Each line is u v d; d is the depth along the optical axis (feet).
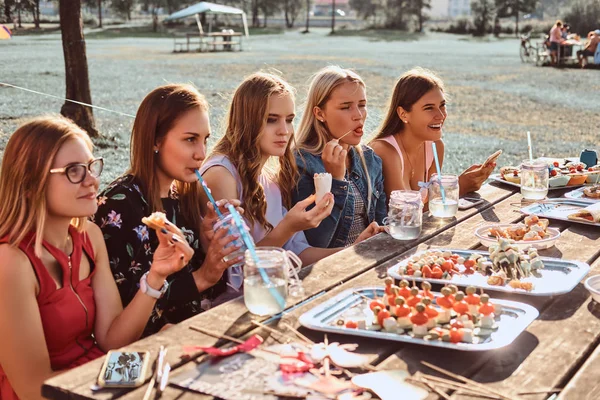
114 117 38.75
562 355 6.09
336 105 11.73
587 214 10.28
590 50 78.13
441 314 6.52
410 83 13.43
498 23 170.71
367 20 202.90
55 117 7.25
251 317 6.80
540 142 35.27
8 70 58.80
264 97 10.21
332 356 5.89
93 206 7.25
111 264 8.59
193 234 9.61
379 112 40.22
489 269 8.07
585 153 14.43
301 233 10.88
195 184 9.73
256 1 202.49
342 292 7.30
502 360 5.97
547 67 80.12
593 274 8.16
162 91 8.91
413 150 13.88
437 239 9.59
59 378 5.61
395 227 9.49
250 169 10.37
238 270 10.05
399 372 5.62
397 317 6.51
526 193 12.01
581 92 57.11
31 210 6.98
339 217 11.28
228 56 92.63
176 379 5.57
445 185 10.68
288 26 208.95
